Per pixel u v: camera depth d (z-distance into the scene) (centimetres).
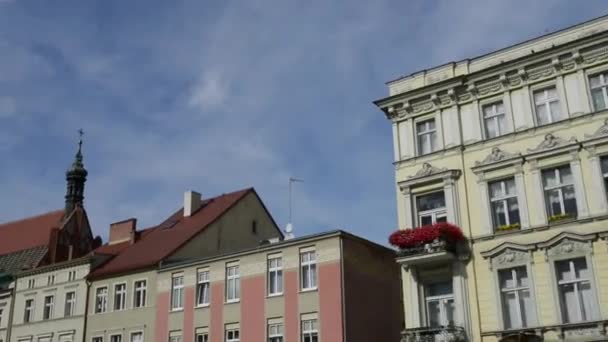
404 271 3259
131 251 5266
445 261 3144
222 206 5419
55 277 5362
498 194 3136
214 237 5106
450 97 3359
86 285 5062
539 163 3027
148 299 4606
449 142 3316
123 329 4666
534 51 3180
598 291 2725
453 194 3209
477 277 3048
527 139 3094
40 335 5228
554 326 2780
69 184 7619
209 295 4272
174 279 4528
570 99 3020
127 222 5709
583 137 2933
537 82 3131
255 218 5544
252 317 3981
